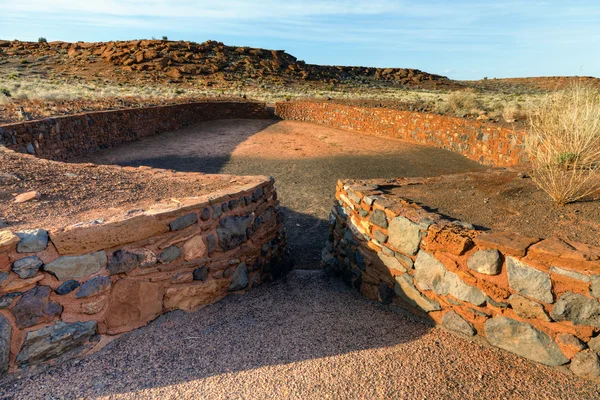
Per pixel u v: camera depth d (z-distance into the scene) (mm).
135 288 3498
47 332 2980
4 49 56844
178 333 3545
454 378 2938
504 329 3229
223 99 31594
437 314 3717
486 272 3285
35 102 18594
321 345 3412
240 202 4562
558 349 2992
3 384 2756
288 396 2758
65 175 5438
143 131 18547
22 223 3414
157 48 54969
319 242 7148
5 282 2803
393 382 2902
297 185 11148
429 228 3705
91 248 3182
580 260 2844
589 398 2709
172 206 3830
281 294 4645
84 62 50719
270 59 60094
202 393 2775
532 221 4004
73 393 2738
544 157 5504
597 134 5367
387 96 38688
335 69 66375
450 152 15789
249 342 3449
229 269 4395
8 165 5621
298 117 27641
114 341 3355
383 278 4328
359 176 12188
